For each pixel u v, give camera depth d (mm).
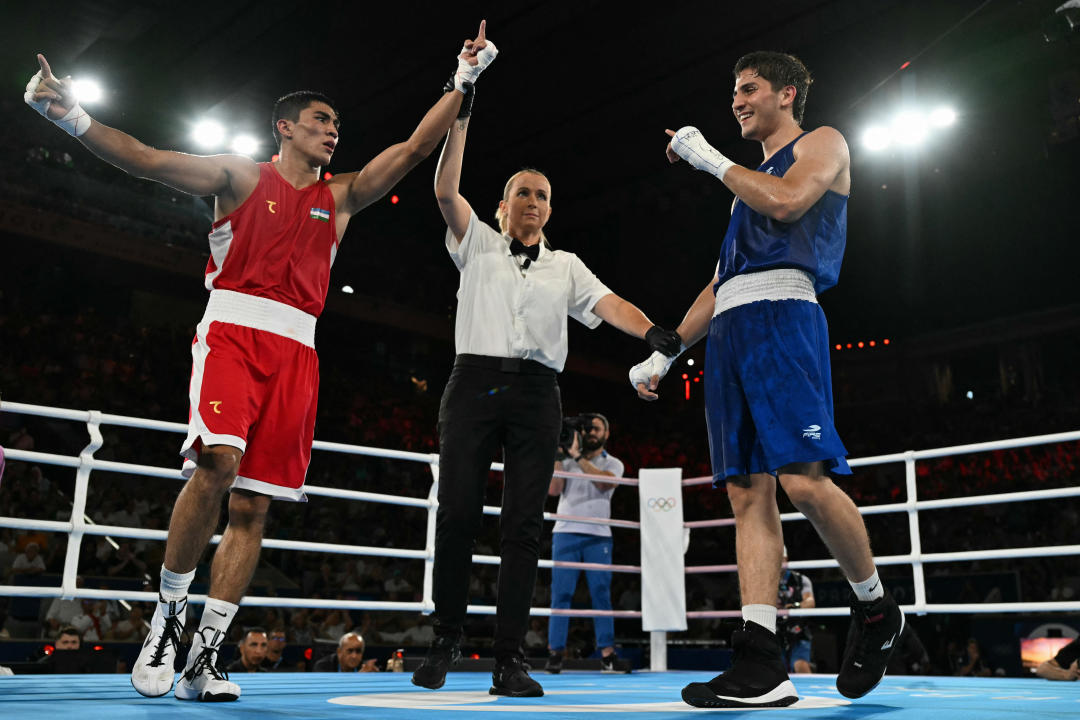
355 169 18609
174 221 17000
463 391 2764
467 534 2721
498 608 2666
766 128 2381
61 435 13727
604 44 15188
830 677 3922
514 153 18703
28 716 1819
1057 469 16547
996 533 15555
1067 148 17000
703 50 15203
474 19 14523
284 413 2354
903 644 7227
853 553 2137
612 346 21703
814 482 2080
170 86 16656
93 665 5395
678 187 19312
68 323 15641
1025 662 10562
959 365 21188
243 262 2367
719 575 15945
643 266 20062
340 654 6180
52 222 15031
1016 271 18891
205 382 2232
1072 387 18891
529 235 2984
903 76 14602
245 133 17859
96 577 9945
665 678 3928
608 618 4926
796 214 2094
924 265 19844
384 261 19984
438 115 2551
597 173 19531
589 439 5188
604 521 4848
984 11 12852
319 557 13312
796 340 2113
